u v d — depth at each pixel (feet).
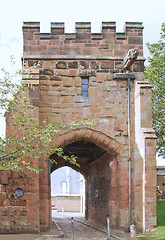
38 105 55.06
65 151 78.02
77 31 61.21
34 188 51.67
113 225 58.13
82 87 60.13
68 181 238.48
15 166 39.78
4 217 50.49
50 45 60.34
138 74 60.34
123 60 60.54
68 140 57.88
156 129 86.48
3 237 47.62
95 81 59.98
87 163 85.76
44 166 55.62
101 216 70.33
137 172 55.93
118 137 58.80
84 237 52.90
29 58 59.41
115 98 59.72
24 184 51.62
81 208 153.38
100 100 59.52
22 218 50.72
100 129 58.59
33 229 50.62
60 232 53.72
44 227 53.88
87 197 90.94
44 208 54.49
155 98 86.89
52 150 43.42
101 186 71.41
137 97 58.08
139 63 60.70
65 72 59.77
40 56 59.57
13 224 50.44
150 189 52.26
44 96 58.70
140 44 61.67
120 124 59.11
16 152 43.11
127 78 59.93
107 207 64.23
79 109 58.95
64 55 60.18
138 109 57.21
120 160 58.39
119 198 57.72
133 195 56.95
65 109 58.75
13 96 43.27
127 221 56.08
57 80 59.47
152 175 52.65
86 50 60.75
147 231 50.83
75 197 165.68
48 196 55.47
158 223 53.11
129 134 58.59
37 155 42.70
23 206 51.08
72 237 50.37
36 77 56.59
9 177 51.57
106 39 61.36
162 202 66.39
